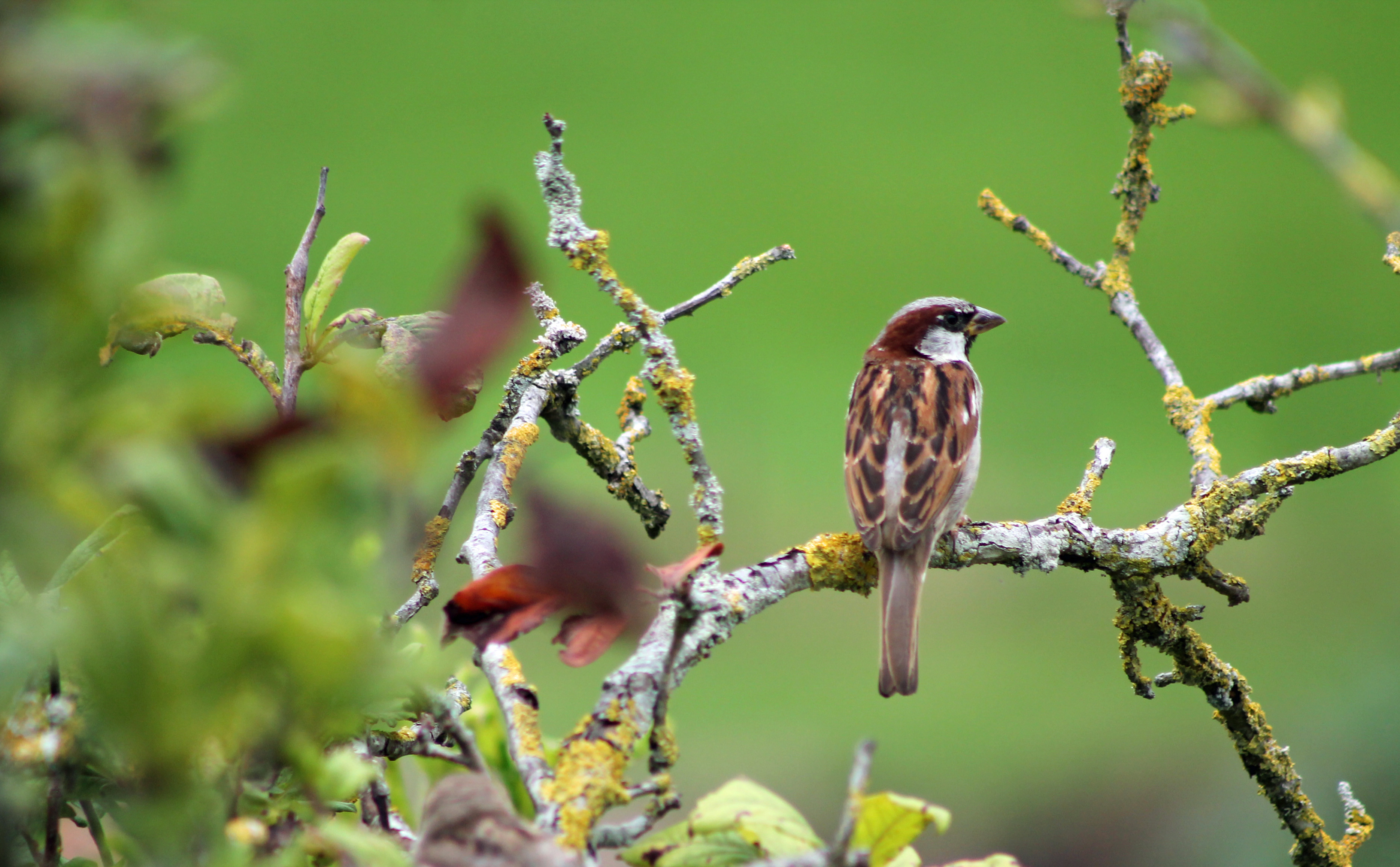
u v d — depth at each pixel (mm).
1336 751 11758
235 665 1735
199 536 1681
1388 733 11547
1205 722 14938
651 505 6273
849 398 8055
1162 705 15445
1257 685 15984
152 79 1499
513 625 2562
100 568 1777
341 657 1742
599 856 3654
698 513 4609
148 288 2695
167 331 2744
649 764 3350
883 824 2998
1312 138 3367
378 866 2250
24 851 2559
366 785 3307
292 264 4113
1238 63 3387
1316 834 6230
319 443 1721
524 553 1905
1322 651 16594
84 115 1488
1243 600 6281
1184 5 3404
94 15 1572
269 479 1646
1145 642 6266
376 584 1768
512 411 5828
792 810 3146
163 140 1628
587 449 6094
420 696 2719
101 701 1791
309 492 1663
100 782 2459
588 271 4535
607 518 1904
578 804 3295
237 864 2049
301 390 4340
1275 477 6355
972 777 14570
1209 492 6348
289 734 1995
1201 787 13719
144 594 1770
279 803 2600
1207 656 6246
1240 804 12891
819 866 2420
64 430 1673
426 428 1698
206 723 1808
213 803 2080
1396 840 11008
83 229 1588
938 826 2961
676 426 4594
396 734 3521
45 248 1586
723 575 5043
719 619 4605
